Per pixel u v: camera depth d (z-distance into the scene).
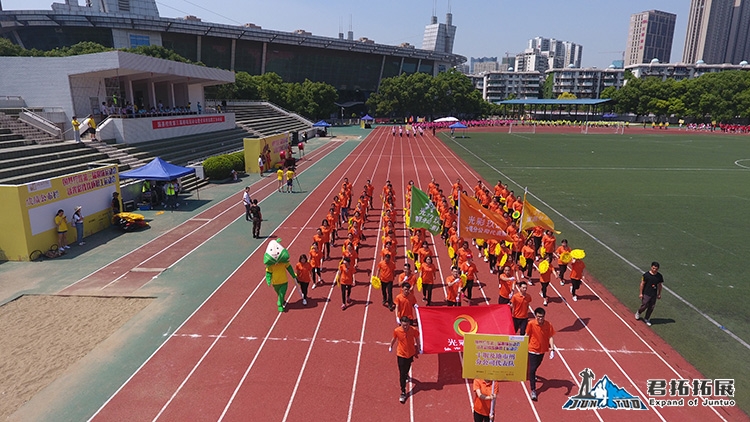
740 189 31.66
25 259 17.20
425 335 10.20
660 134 83.44
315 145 60.06
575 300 14.27
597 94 163.38
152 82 44.31
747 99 97.44
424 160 46.28
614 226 22.38
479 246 18.55
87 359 10.91
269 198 28.70
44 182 17.81
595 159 46.88
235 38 98.12
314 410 9.23
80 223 19.05
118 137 32.31
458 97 112.75
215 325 12.52
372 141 65.94
